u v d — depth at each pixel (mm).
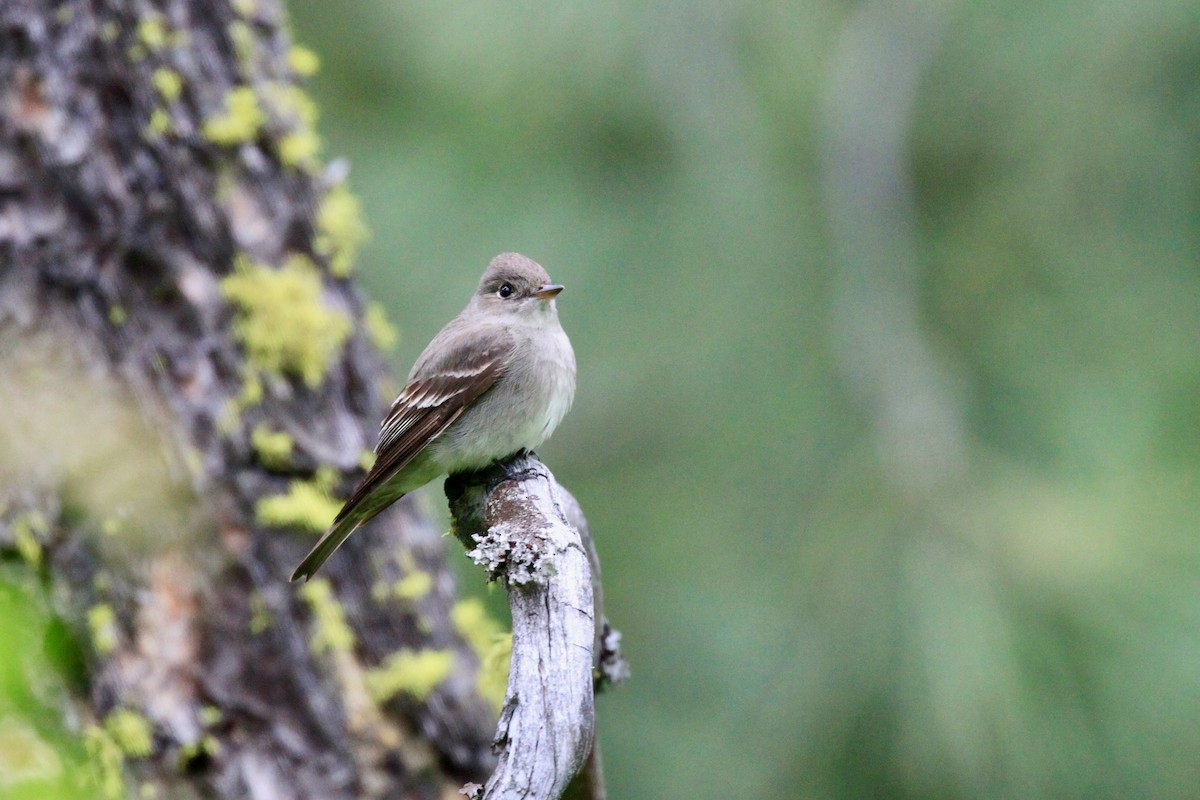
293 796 7148
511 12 12523
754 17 13141
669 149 13344
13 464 6961
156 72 7457
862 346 12867
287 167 7828
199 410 7309
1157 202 12914
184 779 6984
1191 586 11164
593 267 13188
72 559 6965
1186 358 12555
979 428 12547
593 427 13469
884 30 13297
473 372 8609
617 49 12672
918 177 13438
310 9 13320
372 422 8031
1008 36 12977
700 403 13203
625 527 13148
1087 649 11094
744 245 13227
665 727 12352
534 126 13289
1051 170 12938
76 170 7270
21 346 7129
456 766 7707
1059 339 12820
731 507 12914
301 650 7336
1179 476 11852
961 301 13133
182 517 7168
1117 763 11086
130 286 7305
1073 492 11820
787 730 11797
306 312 7645
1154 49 12516
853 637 11625
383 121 13609
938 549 11586
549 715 5445
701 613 12602
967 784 11117
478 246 13078
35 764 6195
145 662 6992
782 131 13422
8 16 7305
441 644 7902
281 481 7484
